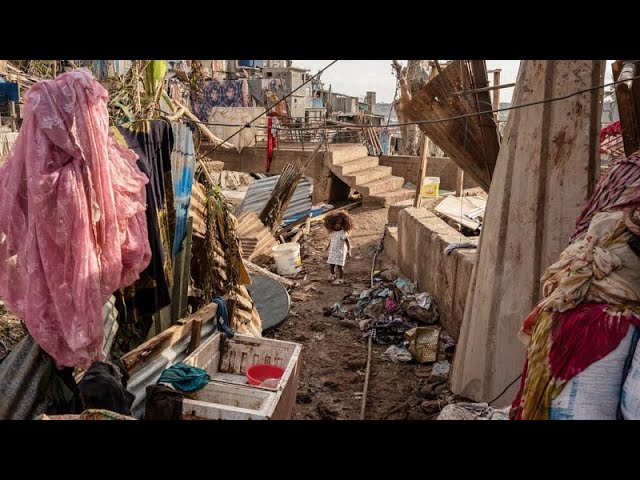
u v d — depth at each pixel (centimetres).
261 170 1909
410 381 657
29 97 351
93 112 362
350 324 841
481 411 363
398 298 894
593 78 466
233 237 673
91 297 365
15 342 500
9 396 369
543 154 484
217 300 561
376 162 1897
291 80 3195
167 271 518
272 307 855
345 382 662
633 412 223
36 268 356
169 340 467
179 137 544
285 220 1523
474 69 595
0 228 362
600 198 275
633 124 471
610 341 232
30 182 349
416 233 956
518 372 489
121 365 402
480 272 542
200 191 631
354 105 4266
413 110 644
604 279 242
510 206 511
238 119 1923
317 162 1762
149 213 460
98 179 366
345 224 1095
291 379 447
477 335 529
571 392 237
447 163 1803
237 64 3447
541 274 484
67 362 369
